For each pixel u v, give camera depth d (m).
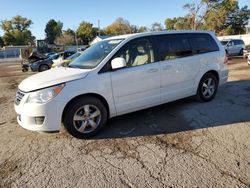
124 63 4.20
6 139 4.43
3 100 7.95
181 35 5.43
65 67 4.80
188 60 5.40
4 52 64.38
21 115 4.00
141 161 3.43
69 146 4.01
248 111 5.22
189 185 2.84
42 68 19.45
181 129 4.46
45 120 3.89
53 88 3.89
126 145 3.95
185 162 3.33
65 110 4.07
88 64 4.50
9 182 3.09
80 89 4.04
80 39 91.38
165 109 5.62
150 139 4.12
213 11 50.59
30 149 3.97
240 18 63.84
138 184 2.91
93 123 4.28
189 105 5.84
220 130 4.32
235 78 9.34
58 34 103.69
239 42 21.75
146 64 4.75
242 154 3.47
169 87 5.13
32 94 3.89
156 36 5.02
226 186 2.79
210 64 5.88
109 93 4.32
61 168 3.35
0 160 3.66
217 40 6.21
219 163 3.27
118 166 3.33
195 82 5.66
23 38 100.06
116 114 4.52
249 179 2.90
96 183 2.98
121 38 4.79
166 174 3.08
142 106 4.79
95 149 3.87
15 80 14.08
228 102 5.96
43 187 2.96
